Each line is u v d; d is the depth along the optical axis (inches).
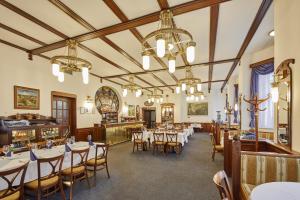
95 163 136.9
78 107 276.5
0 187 86.7
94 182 134.6
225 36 163.5
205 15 129.0
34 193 117.9
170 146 249.0
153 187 130.1
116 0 111.6
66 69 134.4
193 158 214.4
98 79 328.8
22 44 180.5
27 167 92.1
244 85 211.8
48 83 222.2
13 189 82.8
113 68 270.7
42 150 132.3
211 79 371.2
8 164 98.6
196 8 116.6
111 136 302.0
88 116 299.7
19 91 186.2
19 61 187.5
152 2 113.5
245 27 146.3
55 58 125.2
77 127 273.0
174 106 512.1
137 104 506.9
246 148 144.1
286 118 107.5
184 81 211.0
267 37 164.2
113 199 112.3
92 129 297.0
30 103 197.6
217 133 217.5
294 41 94.8
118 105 407.2
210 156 224.7
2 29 147.1
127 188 128.5
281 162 83.9
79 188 128.4
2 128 149.1
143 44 105.1
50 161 98.6
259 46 186.1
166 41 106.7
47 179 102.0
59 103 249.4
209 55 215.0
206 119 508.7
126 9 120.5
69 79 259.3
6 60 175.6
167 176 153.1
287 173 82.4
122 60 232.2
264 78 195.9
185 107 532.1
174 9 117.4
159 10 121.5
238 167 89.2
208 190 124.6
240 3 115.4
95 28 144.3
